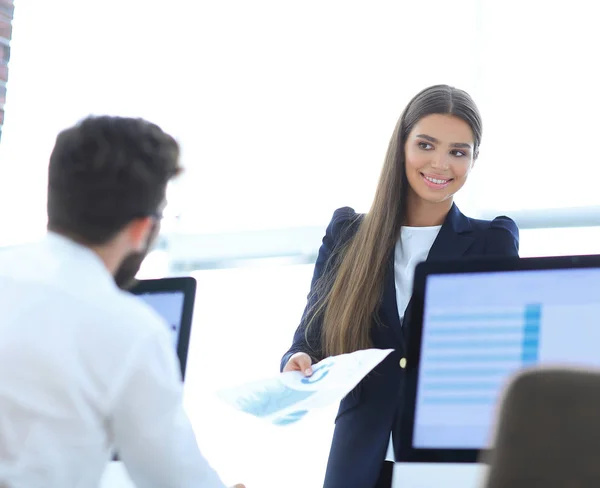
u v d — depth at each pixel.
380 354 2.46
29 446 1.72
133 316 1.84
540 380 1.17
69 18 5.67
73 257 1.87
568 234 4.55
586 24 4.70
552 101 4.69
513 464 1.17
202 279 5.22
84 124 1.93
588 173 4.58
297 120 5.29
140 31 5.64
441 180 2.86
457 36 4.93
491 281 2.20
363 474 2.58
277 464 4.61
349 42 5.20
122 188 1.88
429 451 2.12
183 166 2.00
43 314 1.78
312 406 2.33
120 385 1.79
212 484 1.90
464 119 2.90
